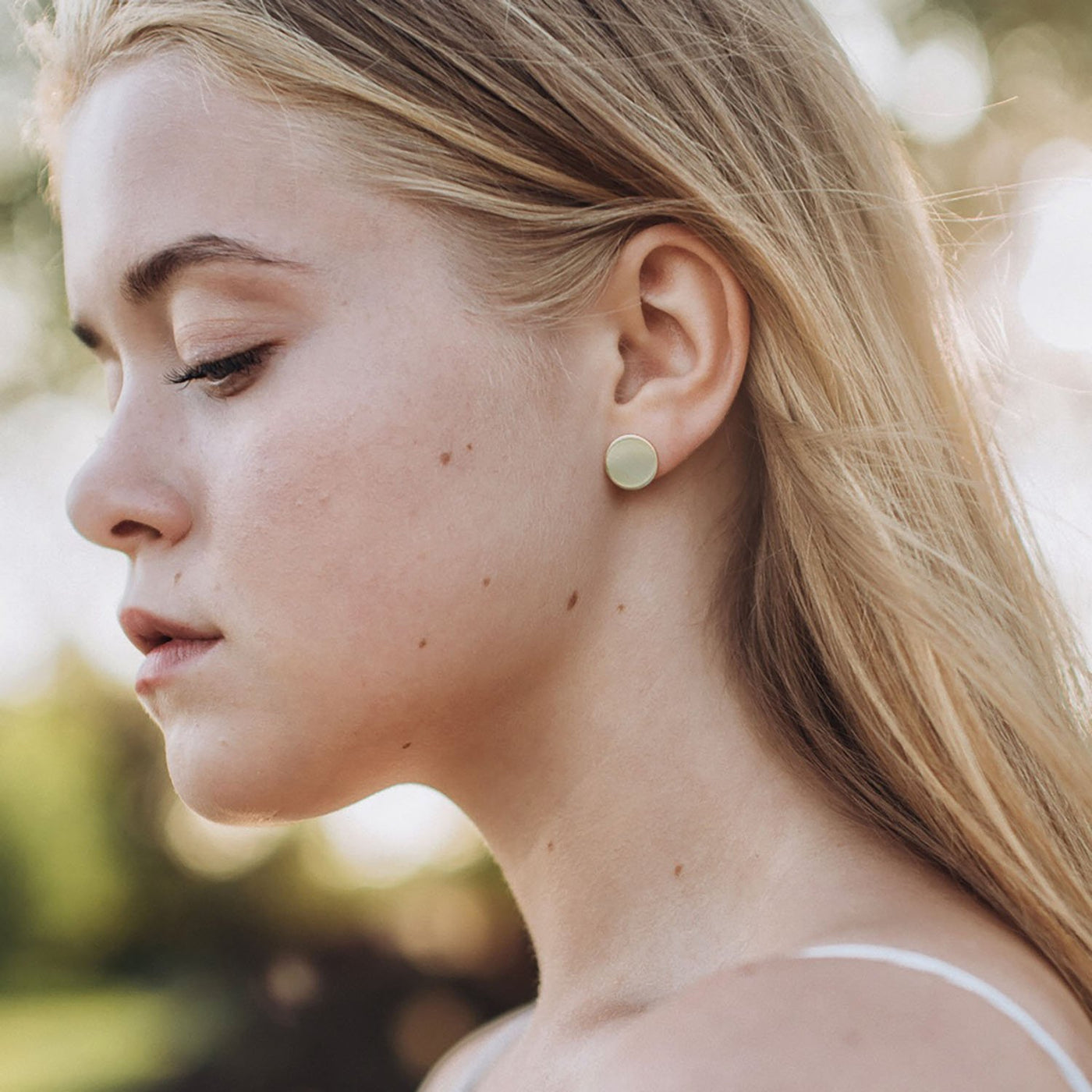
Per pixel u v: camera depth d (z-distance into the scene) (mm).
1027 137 1812
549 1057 565
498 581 555
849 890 538
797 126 593
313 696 552
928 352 599
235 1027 3949
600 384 568
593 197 570
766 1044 472
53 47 608
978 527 587
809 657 577
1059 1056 491
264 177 556
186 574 559
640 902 565
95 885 6531
